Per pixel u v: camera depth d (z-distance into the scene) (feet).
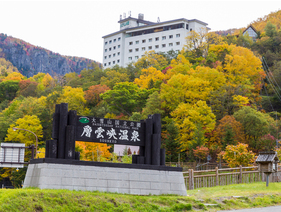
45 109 237.25
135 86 231.09
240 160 92.63
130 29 381.60
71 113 45.16
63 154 43.88
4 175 177.37
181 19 346.33
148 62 334.65
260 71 227.20
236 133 152.46
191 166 135.44
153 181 46.96
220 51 265.95
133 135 48.83
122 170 45.57
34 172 43.09
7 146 63.57
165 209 39.55
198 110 165.58
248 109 168.55
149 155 48.80
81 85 335.67
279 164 87.61
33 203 33.73
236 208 44.88
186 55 303.27
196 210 41.70
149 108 191.62
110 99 227.81
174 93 187.01
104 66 400.67
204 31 309.22
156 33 362.94
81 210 35.12
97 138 46.50
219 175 69.36
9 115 248.32
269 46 305.53
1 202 32.40
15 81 371.76
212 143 161.48
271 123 168.35
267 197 51.37
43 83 393.50
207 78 201.05
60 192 37.17
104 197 39.06
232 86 200.85
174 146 148.87
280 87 241.96
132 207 38.63
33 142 192.24
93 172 43.75
